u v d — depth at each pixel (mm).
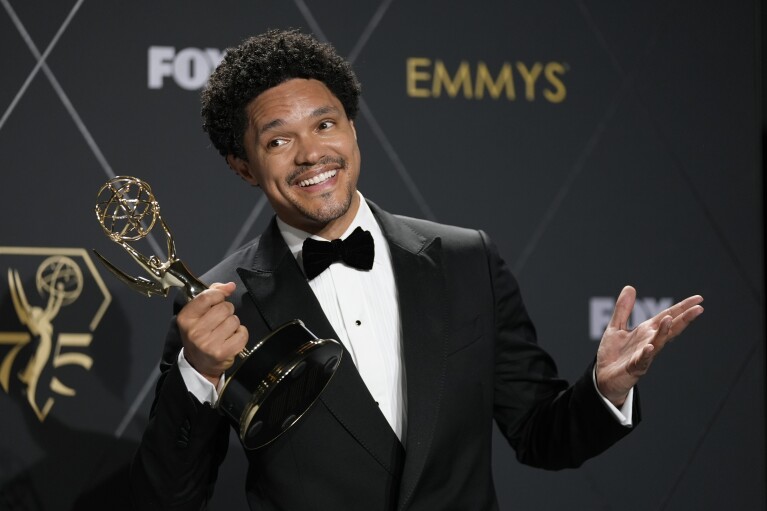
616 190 7371
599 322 7289
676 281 7430
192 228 6723
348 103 4852
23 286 6461
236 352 4000
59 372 6508
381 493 4504
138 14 6676
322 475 4508
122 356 6613
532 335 5188
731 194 7551
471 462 4641
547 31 7316
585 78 7359
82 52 6586
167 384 4371
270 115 4535
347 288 4801
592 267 7297
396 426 4652
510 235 7184
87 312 6566
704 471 7418
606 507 7266
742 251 7551
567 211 7285
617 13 7434
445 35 7152
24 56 6492
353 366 4574
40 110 6508
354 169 4648
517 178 7219
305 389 4129
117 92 6629
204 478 4641
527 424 4988
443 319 4664
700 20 7566
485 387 4738
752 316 7539
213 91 4863
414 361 4559
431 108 7109
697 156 7516
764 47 7637
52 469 6480
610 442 4617
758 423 7508
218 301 3988
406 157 7047
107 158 6602
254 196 6844
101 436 6562
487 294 4898
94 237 6574
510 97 7238
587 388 4594
